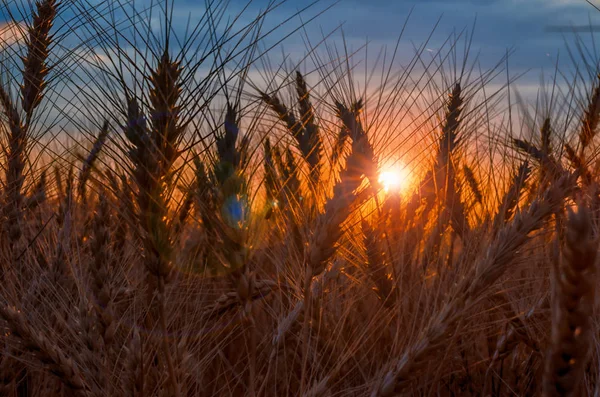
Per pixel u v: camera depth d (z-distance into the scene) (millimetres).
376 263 729
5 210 766
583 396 609
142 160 570
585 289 479
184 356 636
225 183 586
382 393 606
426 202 774
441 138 785
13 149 782
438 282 708
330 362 711
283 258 751
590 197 629
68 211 761
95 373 643
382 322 726
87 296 671
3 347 698
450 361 734
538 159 691
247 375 774
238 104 594
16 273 734
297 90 746
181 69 580
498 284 701
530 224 604
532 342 700
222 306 721
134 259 739
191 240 669
